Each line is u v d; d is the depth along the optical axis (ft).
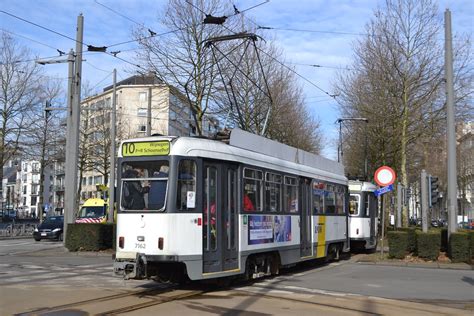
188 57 82.99
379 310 31.37
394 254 63.57
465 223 206.08
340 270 54.65
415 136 96.17
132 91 240.53
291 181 50.80
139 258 35.01
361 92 102.17
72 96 74.49
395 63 90.84
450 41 65.31
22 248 82.99
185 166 36.24
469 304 34.09
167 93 90.74
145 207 35.88
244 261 40.75
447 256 63.36
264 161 45.42
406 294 38.24
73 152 74.13
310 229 54.65
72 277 45.57
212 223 37.78
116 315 28.43
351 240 77.66
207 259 36.78
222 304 32.24
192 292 36.91
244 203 41.45
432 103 91.50
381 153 107.45
